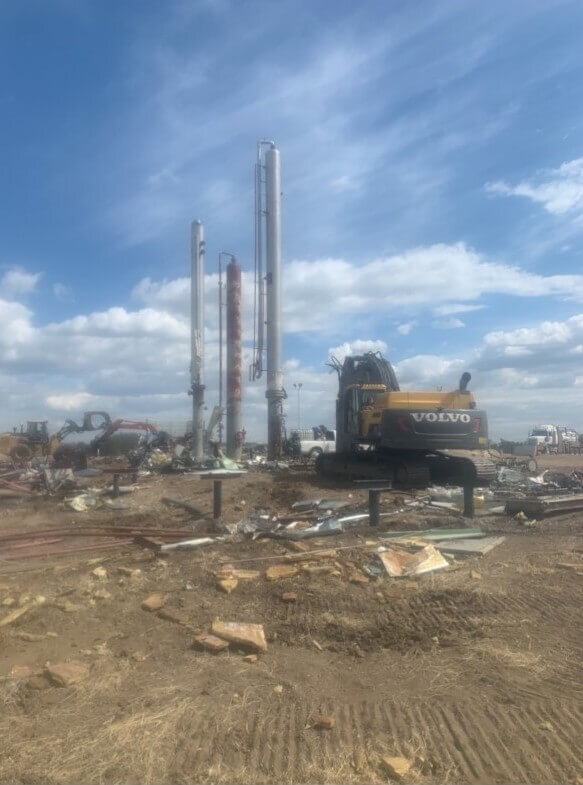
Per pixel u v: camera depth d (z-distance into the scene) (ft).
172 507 62.34
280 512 55.62
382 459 72.33
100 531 45.75
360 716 17.61
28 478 87.45
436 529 43.91
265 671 20.77
